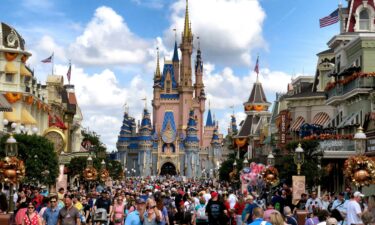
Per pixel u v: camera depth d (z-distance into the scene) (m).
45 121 81.38
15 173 27.66
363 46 50.44
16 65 69.50
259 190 55.62
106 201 28.41
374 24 57.84
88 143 101.06
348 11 59.12
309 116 69.38
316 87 72.19
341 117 55.41
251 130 128.12
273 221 13.62
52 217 22.36
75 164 76.62
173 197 44.16
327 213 18.58
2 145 46.47
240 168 89.19
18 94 68.62
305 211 26.33
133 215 19.44
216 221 26.14
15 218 21.17
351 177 27.55
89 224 32.97
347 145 48.03
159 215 19.31
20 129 56.53
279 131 77.06
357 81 48.84
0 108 54.06
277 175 47.88
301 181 37.66
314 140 49.34
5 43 69.25
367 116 46.66
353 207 21.28
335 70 59.41
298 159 39.53
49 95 90.94
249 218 25.20
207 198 32.47
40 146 50.53
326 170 48.22
